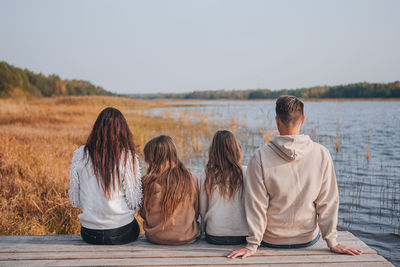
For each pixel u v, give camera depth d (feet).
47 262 6.90
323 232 7.25
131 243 8.06
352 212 16.60
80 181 7.71
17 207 14.44
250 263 6.81
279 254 7.22
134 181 7.79
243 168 8.12
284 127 7.26
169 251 7.52
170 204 7.62
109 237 7.70
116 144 7.61
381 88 292.20
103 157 7.54
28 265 6.75
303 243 7.41
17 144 23.09
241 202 7.91
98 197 7.61
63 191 16.19
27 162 19.31
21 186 15.99
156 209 7.86
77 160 7.70
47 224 13.26
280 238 7.38
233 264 6.79
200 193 8.21
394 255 12.07
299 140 6.95
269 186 7.19
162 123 55.26
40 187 16.34
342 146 41.45
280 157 7.12
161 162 7.98
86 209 7.66
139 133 34.83
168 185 7.66
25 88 185.88
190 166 27.86
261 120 81.61
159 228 7.78
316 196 7.16
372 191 20.39
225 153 7.98
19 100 53.42
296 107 7.14
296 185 7.04
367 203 17.98
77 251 7.46
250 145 38.81
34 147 24.22
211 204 8.02
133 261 6.97
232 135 8.12
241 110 128.98
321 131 60.90
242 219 7.90
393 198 18.80
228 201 7.88
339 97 289.53
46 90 248.52
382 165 28.89
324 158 7.13
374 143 44.65
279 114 7.27
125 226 7.86
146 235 8.13
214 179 7.97
